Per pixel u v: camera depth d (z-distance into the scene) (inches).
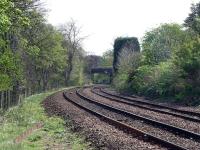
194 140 679.1
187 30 2349.9
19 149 571.8
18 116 944.9
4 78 1136.2
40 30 2062.0
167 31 2262.6
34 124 856.9
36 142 658.2
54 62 3058.6
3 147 567.8
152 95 1771.7
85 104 1423.5
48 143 654.5
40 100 1702.8
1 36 1149.7
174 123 883.4
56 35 2561.5
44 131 778.2
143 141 665.6
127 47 2952.8
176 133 753.0
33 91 2659.9
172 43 2182.6
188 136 713.6
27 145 625.6
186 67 1481.3
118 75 2792.8
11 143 601.0
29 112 1120.2
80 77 4475.9
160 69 1835.6
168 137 703.7
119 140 665.0
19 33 1432.1
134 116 1005.2
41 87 3083.2
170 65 1739.7
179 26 2348.7
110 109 1221.7
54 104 1432.1
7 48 1143.0
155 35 2260.1
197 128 807.7
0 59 1115.3
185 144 636.7
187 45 1567.4
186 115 1069.1
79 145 637.3
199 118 989.8
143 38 2311.8
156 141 650.8
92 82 5118.1
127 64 2399.1
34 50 1412.4
